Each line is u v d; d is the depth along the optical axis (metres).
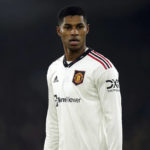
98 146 10.64
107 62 10.60
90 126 10.61
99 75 10.50
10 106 81.00
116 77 10.61
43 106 80.56
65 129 10.85
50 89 11.91
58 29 11.41
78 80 10.69
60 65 11.34
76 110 10.66
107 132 10.51
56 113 12.16
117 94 10.52
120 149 10.39
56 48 88.44
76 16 10.62
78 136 10.68
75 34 10.63
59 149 11.23
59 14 11.00
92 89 10.63
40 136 74.69
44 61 88.00
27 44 88.19
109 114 10.46
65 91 10.87
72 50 10.91
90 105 10.62
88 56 10.87
